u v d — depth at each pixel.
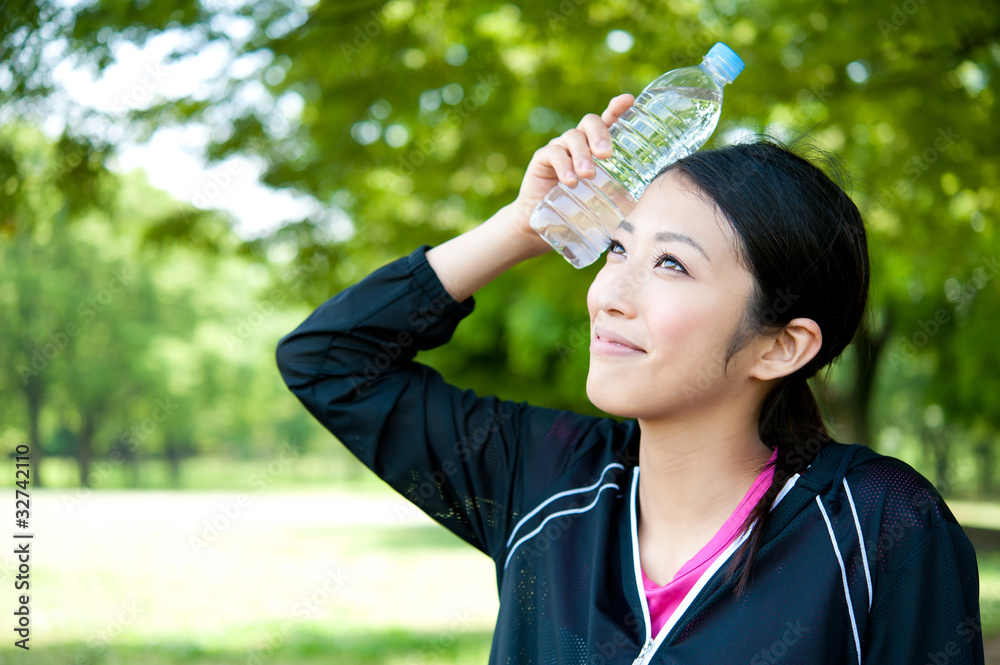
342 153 4.54
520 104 4.41
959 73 3.98
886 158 4.41
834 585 1.05
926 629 1.03
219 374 34.78
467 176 4.93
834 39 3.66
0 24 3.10
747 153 1.17
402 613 7.43
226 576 9.23
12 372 29.97
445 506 1.37
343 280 5.59
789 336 1.13
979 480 26.77
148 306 32.28
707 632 1.06
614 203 1.32
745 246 1.10
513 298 11.70
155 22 3.37
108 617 6.95
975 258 5.65
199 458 47.44
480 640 6.23
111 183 4.39
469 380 13.23
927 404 14.58
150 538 12.59
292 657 5.78
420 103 4.32
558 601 1.17
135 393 32.81
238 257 5.40
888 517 1.07
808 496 1.11
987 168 4.21
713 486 1.16
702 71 1.51
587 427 1.36
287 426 46.84
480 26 4.29
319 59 3.89
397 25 3.92
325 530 15.34
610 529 1.20
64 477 35.88
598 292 1.16
